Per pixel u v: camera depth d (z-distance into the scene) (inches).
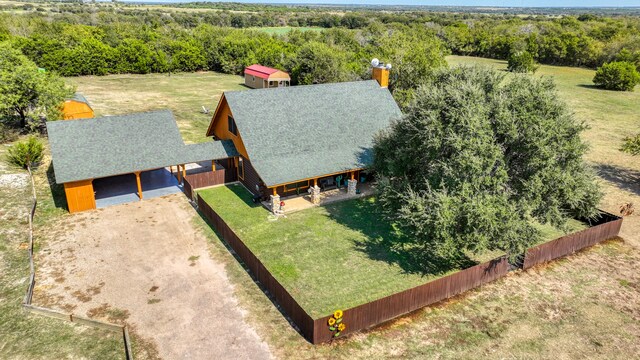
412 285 844.6
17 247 943.0
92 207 1129.4
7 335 689.0
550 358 670.5
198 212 1134.4
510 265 897.5
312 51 2770.7
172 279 846.5
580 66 4325.8
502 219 799.1
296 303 708.0
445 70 1130.7
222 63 3607.3
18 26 4338.1
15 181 1289.4
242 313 752.3
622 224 1118.4
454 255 926.4
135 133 1231.5
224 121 1365.7
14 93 1614.2
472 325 737.0
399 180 990.4
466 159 809.5
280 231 1042.1
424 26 5777.6
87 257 914.1
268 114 1266.0
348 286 833.5
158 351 661.9
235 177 1352.1
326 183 1298.0
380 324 733.3
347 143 1301.7
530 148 839.1
